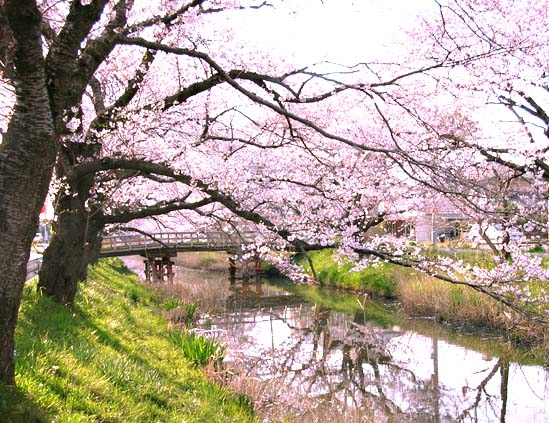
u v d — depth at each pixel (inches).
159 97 408.8
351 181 420.2
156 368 321.7
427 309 755.4
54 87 173.6
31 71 157.9
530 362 537.3
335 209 424.8
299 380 490.3
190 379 329.7
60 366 215.2
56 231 371.2
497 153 409.1
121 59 390.6
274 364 519.2
